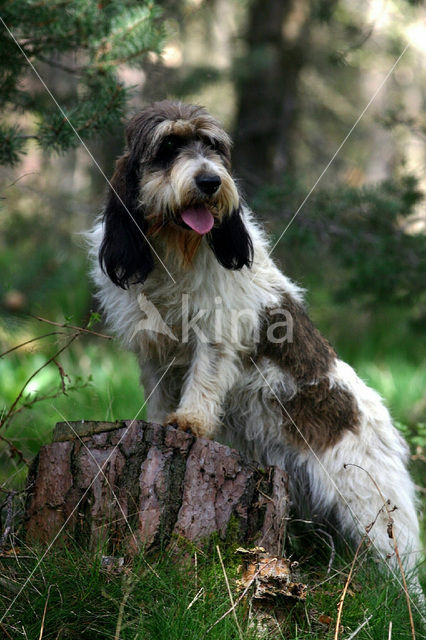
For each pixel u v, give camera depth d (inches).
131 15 269.1
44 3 258.1
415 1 468.4
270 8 588.1
